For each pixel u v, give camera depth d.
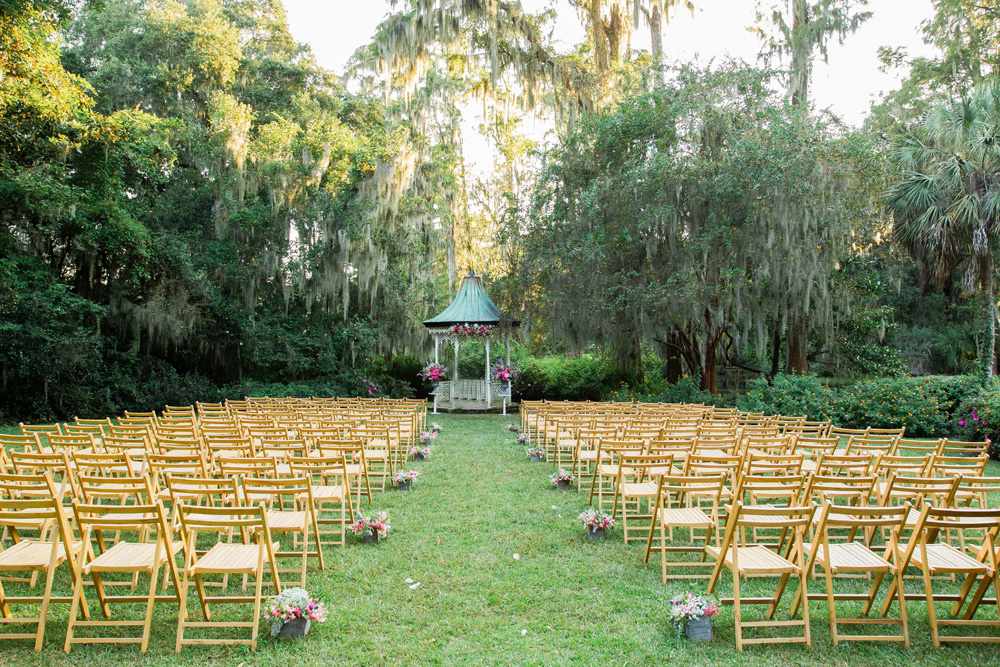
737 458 5.66
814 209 14.24
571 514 6.68
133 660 3.59
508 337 18.78
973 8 21.58
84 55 20.92
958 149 14.45
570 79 21.17
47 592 3.70
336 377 19.81
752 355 22.09
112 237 15.59
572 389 20.03
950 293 21.80
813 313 16.84
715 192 14.24
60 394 14.73
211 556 4.02
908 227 15.34
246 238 19.09
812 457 7.67
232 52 20.23
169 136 18.62
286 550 5.50
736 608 3.77
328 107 22.61
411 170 19.58
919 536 3.80
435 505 7.04
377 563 5.16
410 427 10.34
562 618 4.17
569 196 17.34
